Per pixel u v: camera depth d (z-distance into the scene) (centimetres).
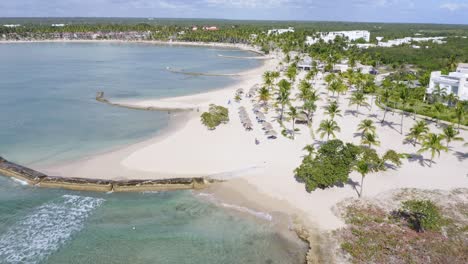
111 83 13650
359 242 4312
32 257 4166
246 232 4600
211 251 4272
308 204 5128
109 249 4294
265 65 19862
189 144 7319
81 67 17588
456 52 19825
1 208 5081
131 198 5384
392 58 18762
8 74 15150
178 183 5594
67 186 5616
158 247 4334
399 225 4591
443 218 4706
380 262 3991
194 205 5197
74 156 6731
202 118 8681
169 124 8675
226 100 10994
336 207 5041
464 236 4362
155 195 5462
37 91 12019
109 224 4759
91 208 5122
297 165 6322
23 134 7862
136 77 15112
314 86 13288
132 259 4141
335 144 5875
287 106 10212
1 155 6750
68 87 12762
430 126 8556
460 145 7331
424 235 4391
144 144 7338
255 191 5494
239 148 7100
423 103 10856
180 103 10562
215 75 16038
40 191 5559
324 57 17588
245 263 4088
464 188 5531
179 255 4206
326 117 9231
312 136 7794
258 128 8288
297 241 4419
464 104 9169
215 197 5388
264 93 10144
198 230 4647
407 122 8912
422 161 6525
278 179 5819
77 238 4484
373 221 4697
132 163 6400
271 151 6956
